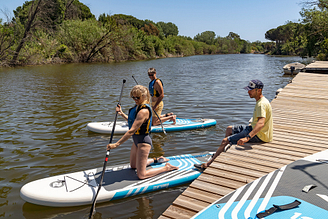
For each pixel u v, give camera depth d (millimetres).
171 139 6293
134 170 4277
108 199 3660
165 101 10680
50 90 13320
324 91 9211
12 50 29000
